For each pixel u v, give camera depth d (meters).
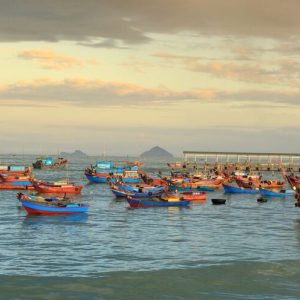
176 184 111.75
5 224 59.72
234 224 62.47
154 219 66.19
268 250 45.22
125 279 34.50
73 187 99.12
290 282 34.34
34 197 66.88
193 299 30.88
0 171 139.12
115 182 105.44
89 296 31.05
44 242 48.25
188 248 45.81
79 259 40.69
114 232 54.88
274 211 77.88
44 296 30.89
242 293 32.09
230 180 127.75
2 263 38.91
